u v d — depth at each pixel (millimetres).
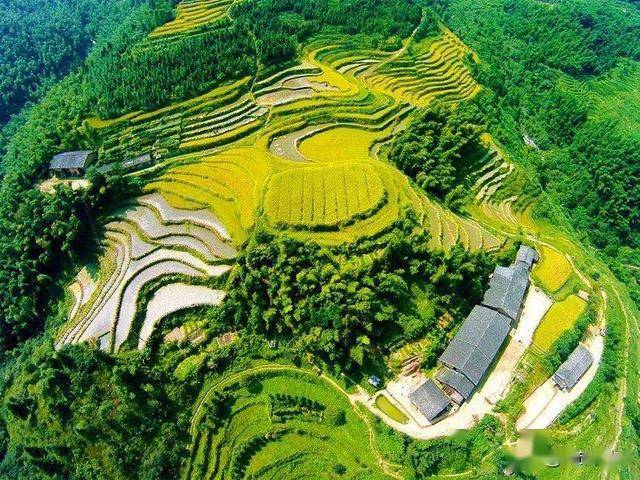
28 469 54500
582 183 96062
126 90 88188
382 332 56781
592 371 58969
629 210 91312
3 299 69125
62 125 85875
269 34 101312
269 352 57438
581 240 86062
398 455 50250
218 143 82250
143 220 70500
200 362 56250
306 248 58844
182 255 65125
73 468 52000
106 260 67938
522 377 55906
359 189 68062
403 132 81938
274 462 50438
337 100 90688
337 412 52906
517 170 88625
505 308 58688
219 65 93125
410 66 109750
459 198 76000
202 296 60844
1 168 98000
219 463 51156
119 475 50125
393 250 57969
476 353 54500
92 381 53750
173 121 86625
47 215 68875
